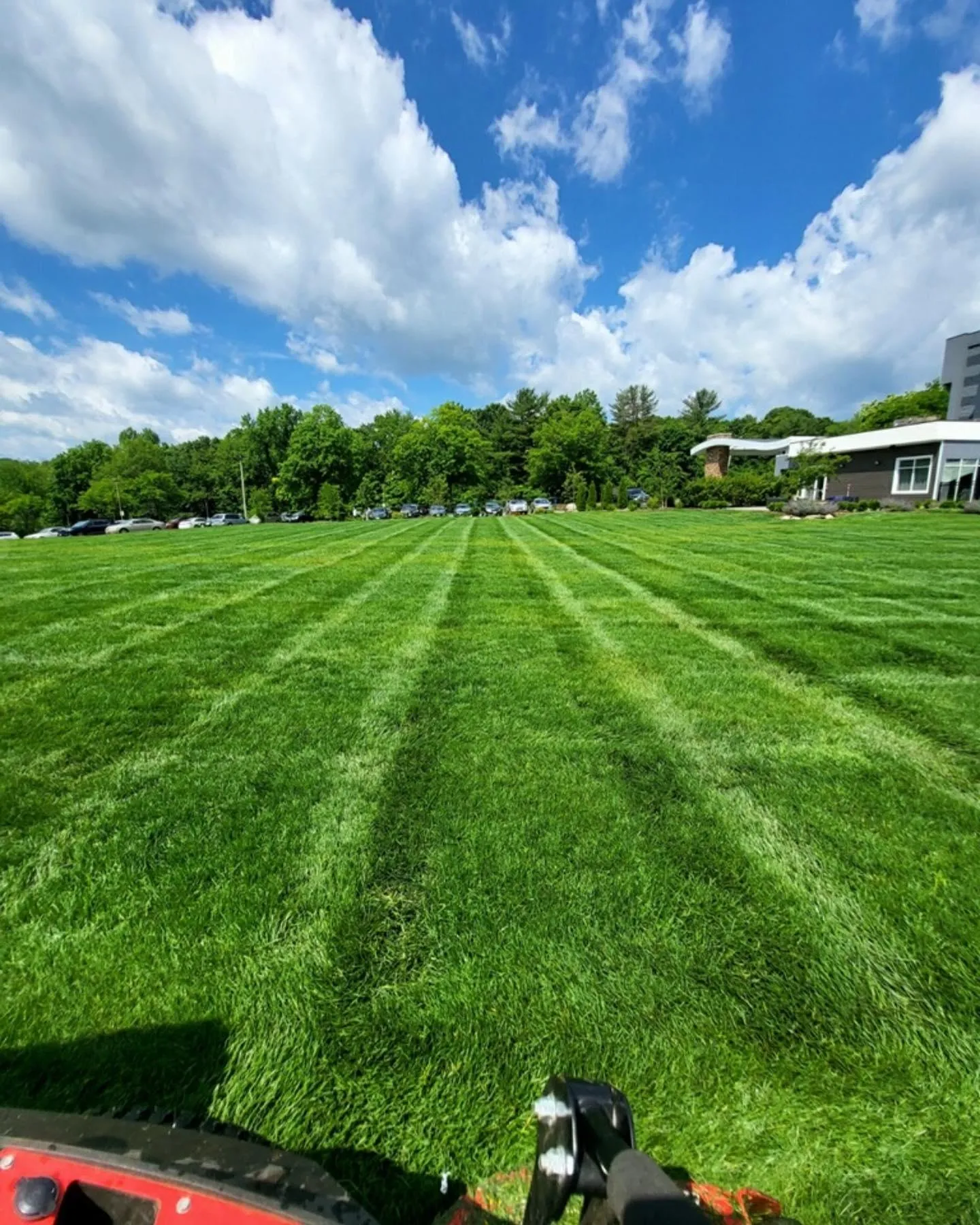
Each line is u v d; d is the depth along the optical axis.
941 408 46.53
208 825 2.33
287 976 1.59
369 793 2.58
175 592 7.73
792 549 11.85
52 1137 0.78
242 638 5.30
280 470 56.81
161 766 2.84
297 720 3.42
